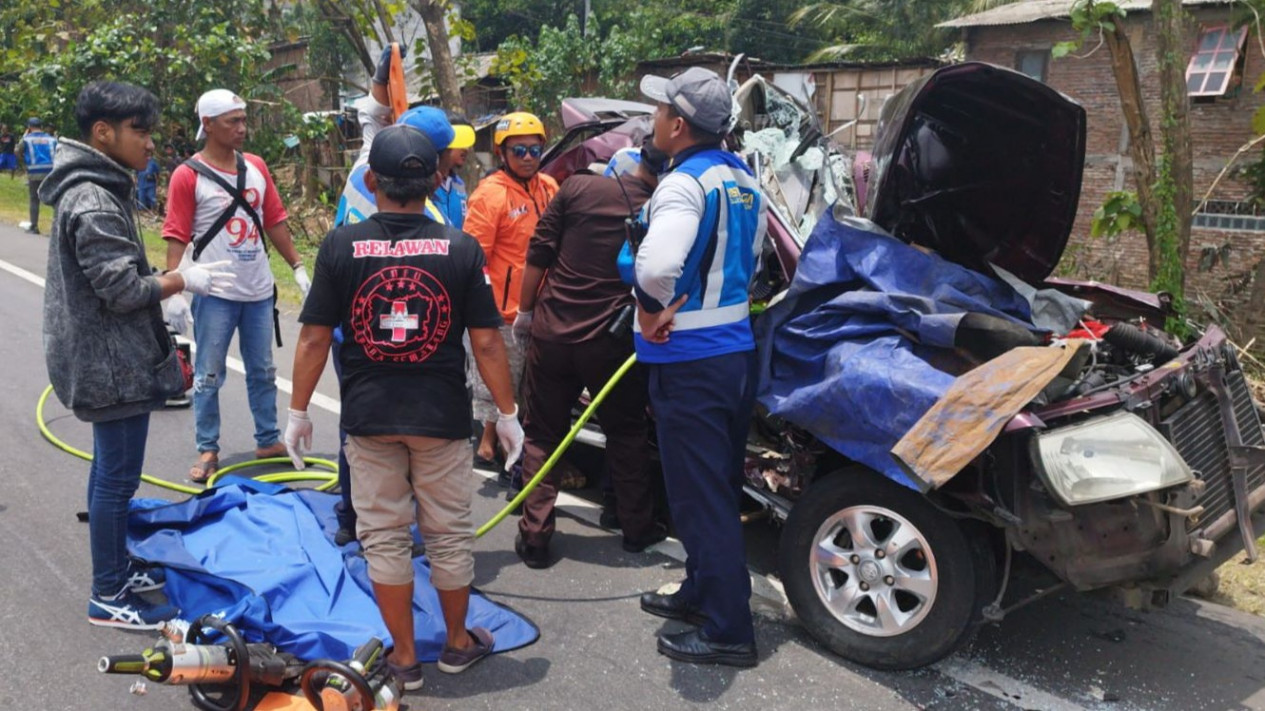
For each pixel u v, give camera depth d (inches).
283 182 772.6
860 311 147.3
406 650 132.1
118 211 133.2
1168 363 140.6
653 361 141.2
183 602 148.8
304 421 129.3
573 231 168.6
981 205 173.0
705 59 741.9
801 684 138.5
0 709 123.6
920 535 136.0
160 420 245.1
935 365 142.1
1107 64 537.0
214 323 201.3
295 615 146.9
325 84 896.9
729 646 142.0
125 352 136.9
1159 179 288.8
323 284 124.7
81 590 155.2
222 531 171.8
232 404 259.4
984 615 134.1
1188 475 122.4
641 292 132.4
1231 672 145.4
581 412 202.1
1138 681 142.1
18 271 421.4
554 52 787.4
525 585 167.3
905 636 138.4
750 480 165.5
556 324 167.5
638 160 178.1
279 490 189.8
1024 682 140.8
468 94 826.8
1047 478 123.3
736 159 142.0
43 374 275.6
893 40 914.1
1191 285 457.7
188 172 194.9
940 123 165.3
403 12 525.0
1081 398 131.3
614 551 182.1
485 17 1224.2
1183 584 130.6
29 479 199.9
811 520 146.5
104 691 129.1
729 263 139.1
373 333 123.5
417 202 126.9
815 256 155.4
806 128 204.4
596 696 134.0
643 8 1077.8
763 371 151.9
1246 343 352.8
